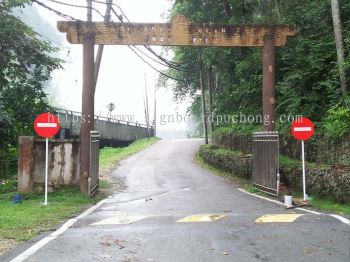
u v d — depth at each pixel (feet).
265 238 24.36
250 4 70.28
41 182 44.68
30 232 26.63
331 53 49.62
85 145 44.65
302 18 56.29
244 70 68.54
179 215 32.58
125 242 23.79
